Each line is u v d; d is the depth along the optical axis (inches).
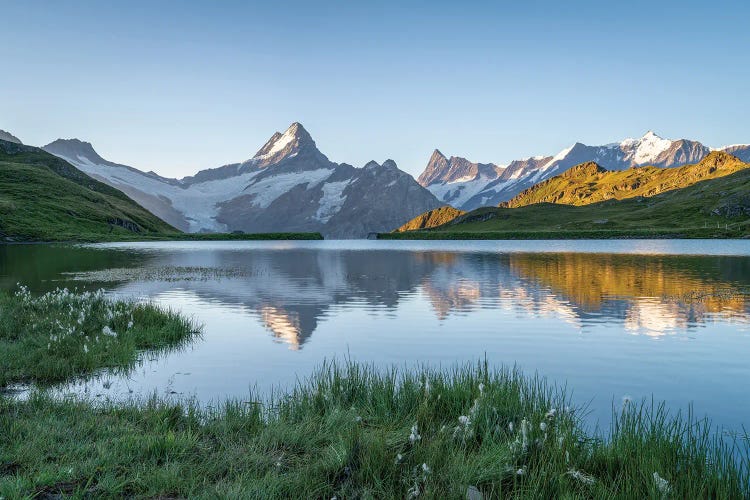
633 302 1294.3
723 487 307.4
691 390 600.4
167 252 4537.4
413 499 305.6
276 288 1685.5
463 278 1969.7
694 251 3956.7
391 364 724.0
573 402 552.7
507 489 319.9
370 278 2021.4
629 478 321.4
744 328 964.6
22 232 7372.1
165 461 350.6
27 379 619.2
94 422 419.2
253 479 318.0
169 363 721.6
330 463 341.4
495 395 467.8
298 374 669.9
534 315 1126.4
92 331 845.8
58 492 298.7
